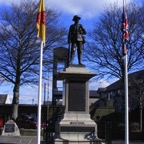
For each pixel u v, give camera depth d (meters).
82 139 17.42
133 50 40.53
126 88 16.20
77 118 17.95
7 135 33.53
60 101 44.38
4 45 38.91
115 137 34.22
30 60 39.75
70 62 18.81
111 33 41.16
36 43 39.28
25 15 39.19
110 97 74.50
